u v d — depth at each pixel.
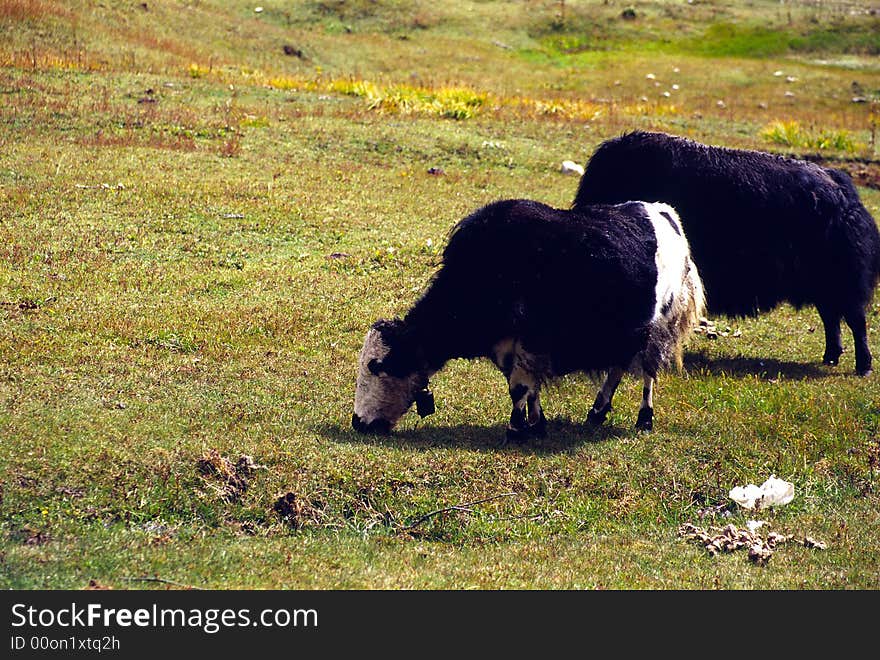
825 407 12.93
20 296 14.79
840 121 38.16
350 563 8.73
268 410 11.61
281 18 49.72
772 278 14.81
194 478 9.61
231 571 8.38
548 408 12.67
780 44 53.06
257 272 17.12
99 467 9.53
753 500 10.48
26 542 8.59
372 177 23.78
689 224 14.42
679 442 11.61
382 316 15.55
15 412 10.63
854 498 10.92
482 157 26.44
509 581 8.55
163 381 12.24
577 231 10.68
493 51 49.53
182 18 42.09
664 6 57.56
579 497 10.31
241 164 23.36
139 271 16.55
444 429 11.70
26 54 30.61
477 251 10.62
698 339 16.59
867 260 15.05
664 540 9.82
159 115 26.12
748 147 30.61
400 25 51.12
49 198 19.39
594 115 32.72
